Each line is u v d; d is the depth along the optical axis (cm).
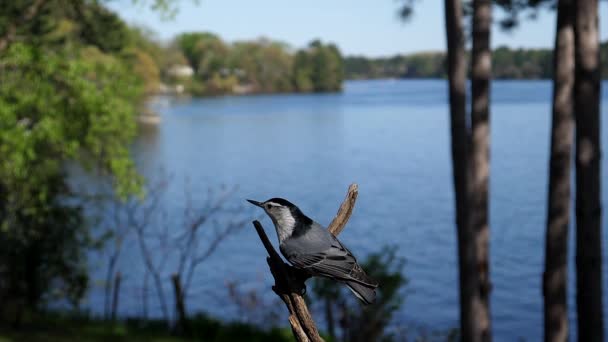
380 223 3978
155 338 1669
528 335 2222
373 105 16825
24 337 1508
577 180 864
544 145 7688
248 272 2900
